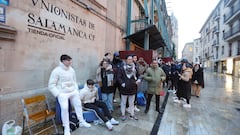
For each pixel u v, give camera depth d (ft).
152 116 14.67
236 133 11.85
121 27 29.45
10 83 9.57
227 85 40.45
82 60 16.74
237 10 72.43
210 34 131.23
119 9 28.07
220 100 22.81
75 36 15.48
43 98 11.08
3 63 9.18
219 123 13.76
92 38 18.63
